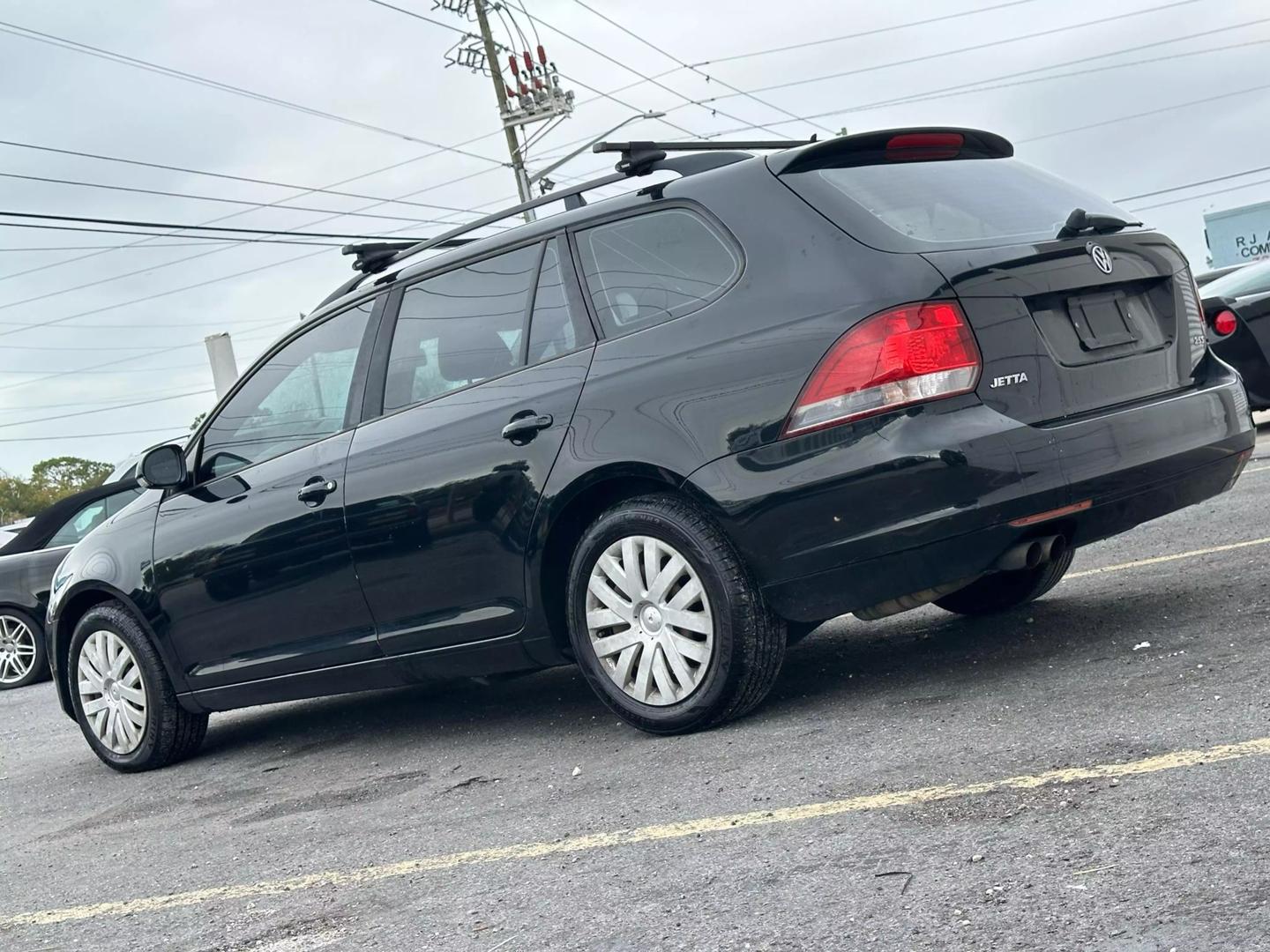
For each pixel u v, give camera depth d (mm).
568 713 5176
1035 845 2752
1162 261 4453
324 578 5066
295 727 6137
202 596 5465
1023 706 3828
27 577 10797
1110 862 2590
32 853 4508
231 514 5371
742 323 4086
